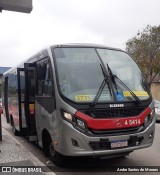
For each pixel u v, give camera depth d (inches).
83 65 299.7
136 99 289.7
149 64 1403.8
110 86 290.7
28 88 371.9
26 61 412.8
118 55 323.9
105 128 269.6
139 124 285.3
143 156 350.6
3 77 690.8
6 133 544.1
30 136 371.6
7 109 611.5
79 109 269.4
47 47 321.7
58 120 280.4
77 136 265.4
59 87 283.0
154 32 1408.7
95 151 266.5
